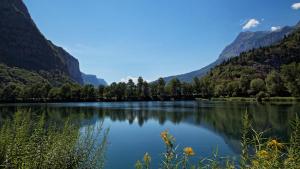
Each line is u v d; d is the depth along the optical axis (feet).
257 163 13.35
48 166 20.74
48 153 21.06
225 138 118.11
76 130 25.66
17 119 22.24
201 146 99.50
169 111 265.34
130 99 538.88
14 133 21.54
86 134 26.96
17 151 19.48
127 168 69.92
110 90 535.60
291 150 13.73
